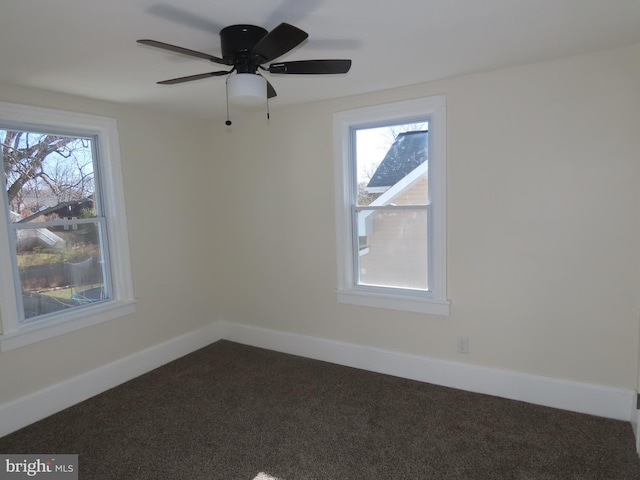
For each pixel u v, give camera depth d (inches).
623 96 90.0
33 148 107.0
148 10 64.9
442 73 102.8
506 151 103.1
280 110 137.1
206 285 157.4
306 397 113.6
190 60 87.4
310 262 138.0
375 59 91.7
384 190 124.1
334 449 90.0
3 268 99.7
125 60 86.3
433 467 83.2
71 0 60.2
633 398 95.0
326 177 130.6
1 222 99.3
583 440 90.0
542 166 99.5
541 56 92.7
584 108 93.8
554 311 102.0
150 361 135.0
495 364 110.6
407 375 123.6
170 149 141.5
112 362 124.3
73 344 114.1
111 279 126.0
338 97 123.9
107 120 121.4
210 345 156.4
